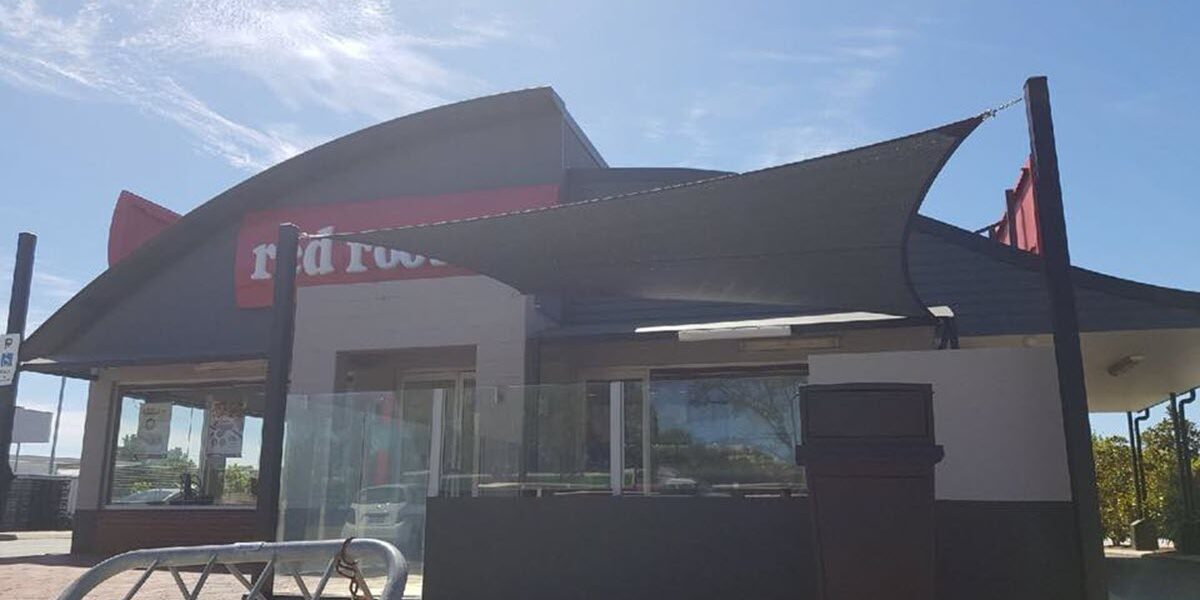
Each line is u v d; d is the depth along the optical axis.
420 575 9.22
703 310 12.95
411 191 14.13
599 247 8.62
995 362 7.10
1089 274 12.30
